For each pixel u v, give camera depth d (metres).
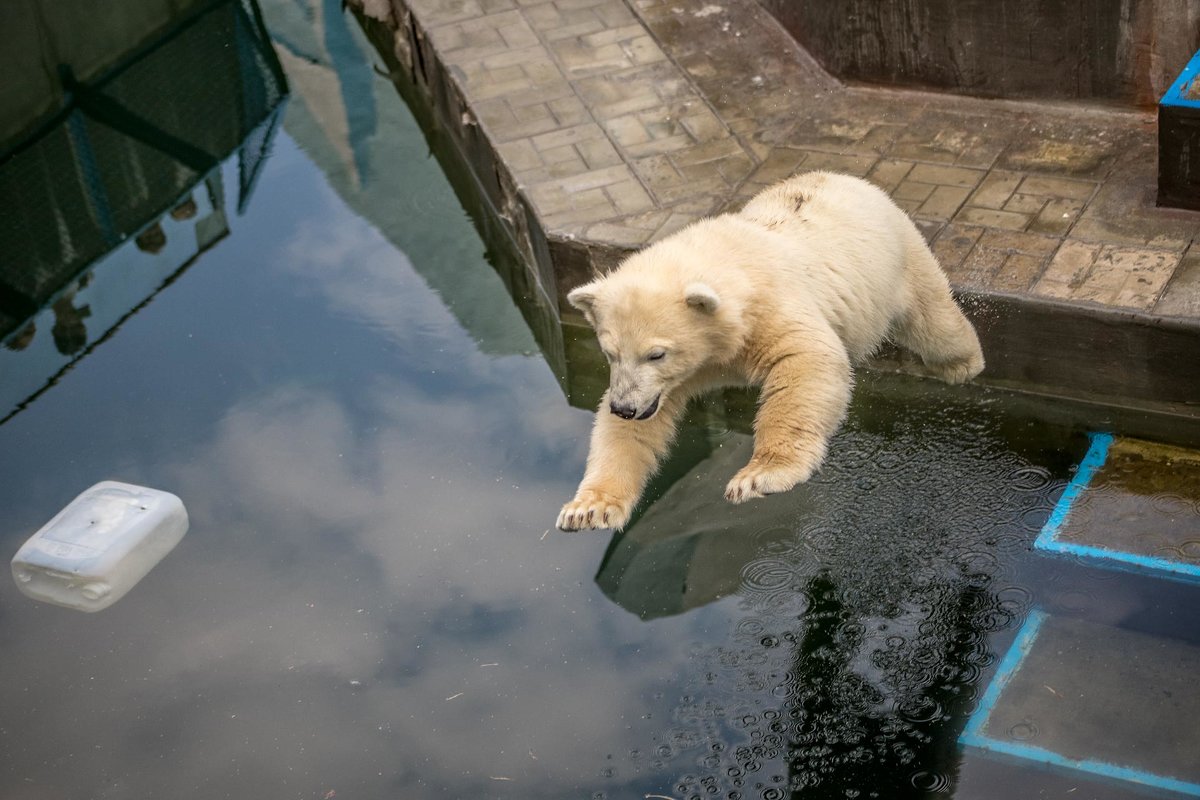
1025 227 6.09
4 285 7.97
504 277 7.53
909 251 5.46
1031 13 6.75
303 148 9.04
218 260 7.90
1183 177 5.89
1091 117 6.80
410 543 5.61
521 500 5.76
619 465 4.79
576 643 5.00
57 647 5.38
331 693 4.96
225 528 5.85
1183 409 5.59
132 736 4.91
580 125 7.52
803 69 7.71
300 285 7.55
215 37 10.60
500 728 4.71
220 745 4.83
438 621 5.21
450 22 8.70
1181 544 5.05
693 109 7.52
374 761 4.67
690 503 5.56
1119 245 5.86
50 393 6.92
